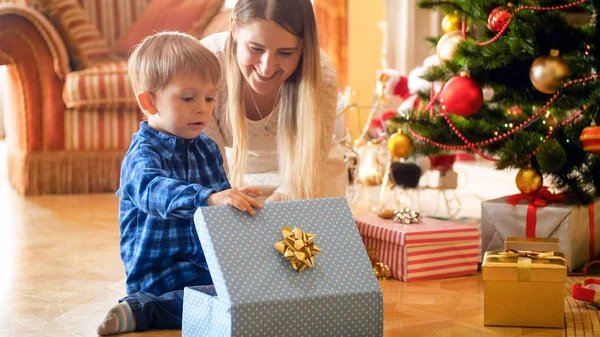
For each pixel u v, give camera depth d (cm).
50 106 388
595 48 237
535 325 177
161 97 177
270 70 194
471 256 230
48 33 385
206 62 177
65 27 420
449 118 261
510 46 233
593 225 239
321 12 490
